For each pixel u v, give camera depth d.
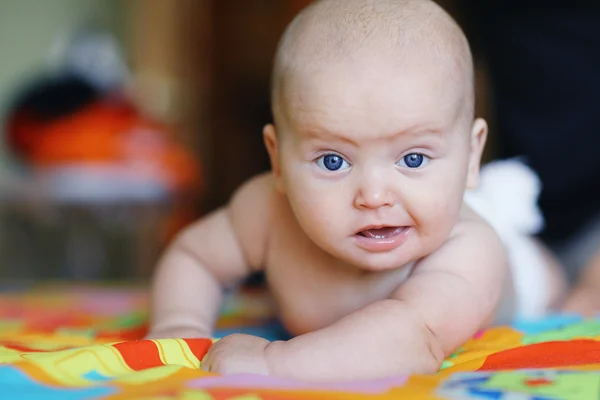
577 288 1.63
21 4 3.26
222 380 0.65
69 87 2.67
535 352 0.82
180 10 3.58
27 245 2.66
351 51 0.80
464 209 0.96
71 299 1.64
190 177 2.75
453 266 0.85
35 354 0.74
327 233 0.82
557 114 1.89
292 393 0.61
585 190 1.84
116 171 2.55
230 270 1.05
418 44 0.81
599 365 0.74
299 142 0.82
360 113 0.77
